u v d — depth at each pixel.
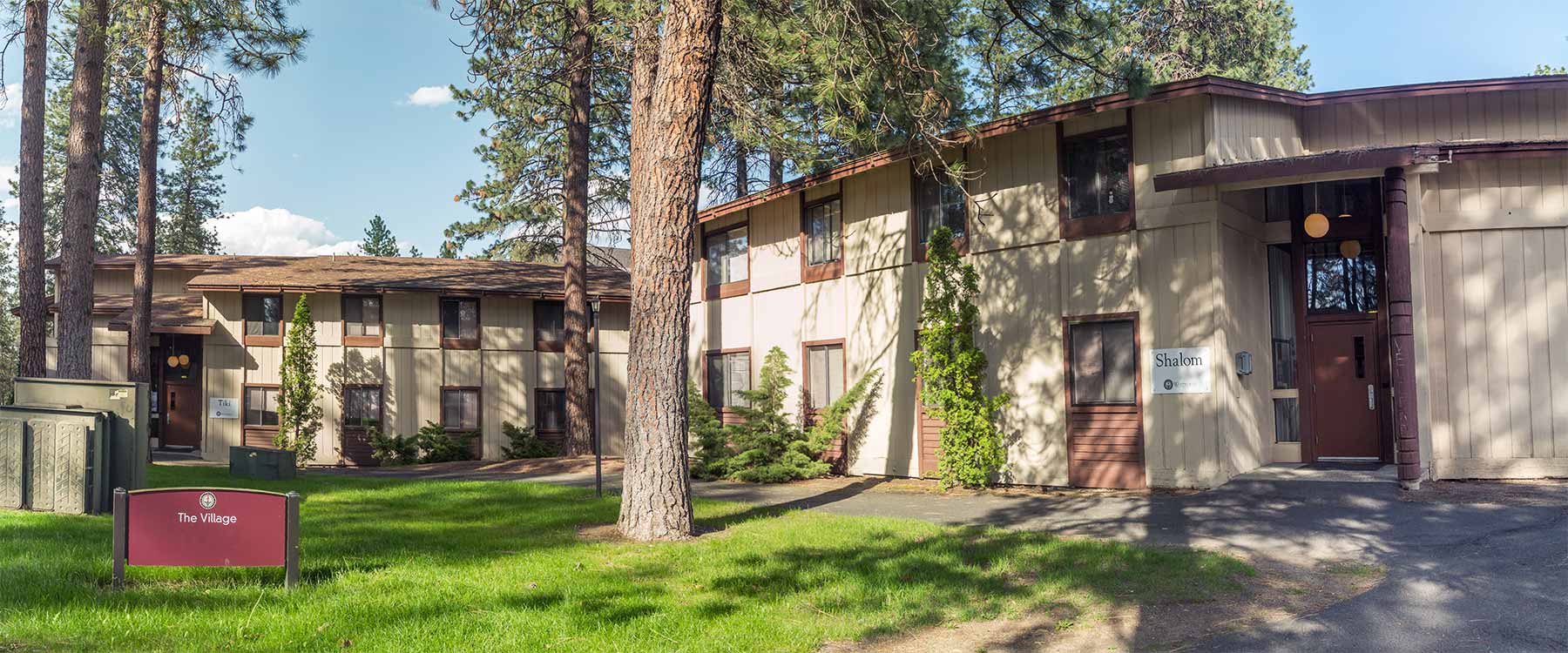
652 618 6.86
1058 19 15.01
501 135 33.19
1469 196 13.86
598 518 12.15
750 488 16.89
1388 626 6.64
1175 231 14.27
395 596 7.36
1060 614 7.22
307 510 12.92
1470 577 7.86
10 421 11.55
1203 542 9.92
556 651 6.05
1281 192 15.94
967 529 10.93
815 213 20.44
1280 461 15.64
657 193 10.83
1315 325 15.77
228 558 7.38
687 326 10.99
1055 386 15.55
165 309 30.89
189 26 17.89
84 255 16.98
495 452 32.00
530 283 32.94
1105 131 15.09
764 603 7.39
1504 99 15.00
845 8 13.80
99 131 17.48
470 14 13.92
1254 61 34.31
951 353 16.03
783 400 19.72
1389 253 12.58
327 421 30.42
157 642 5.96
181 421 32.00
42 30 16.89
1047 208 15.73
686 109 10.85
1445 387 13.80
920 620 7.03
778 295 21.33
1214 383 13.74
